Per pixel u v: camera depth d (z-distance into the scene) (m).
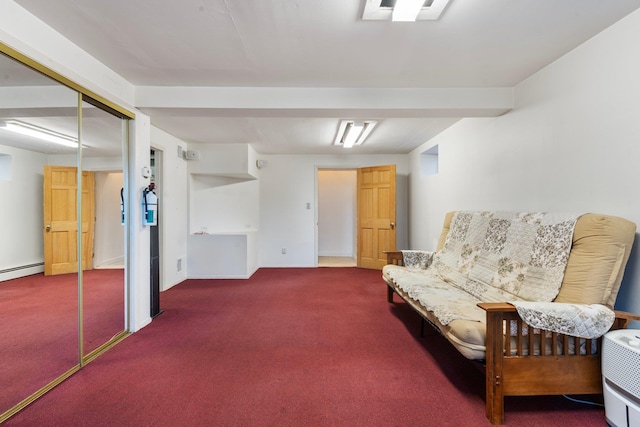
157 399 1.76
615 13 1.68
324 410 1.67
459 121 3.66
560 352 1.65
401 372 2.07
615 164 1.78
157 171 4.08
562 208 2.18
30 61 1.71
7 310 2.51
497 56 2.16
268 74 2.45
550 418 1.61
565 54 2.13
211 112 2.82
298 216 5.87
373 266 5.68
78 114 2.14
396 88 2.71
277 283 4.60
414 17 1.64
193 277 4.93
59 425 1.54
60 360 2.21
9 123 2.36
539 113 2.39
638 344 1.41
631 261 1.73
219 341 2.54
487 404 1.62
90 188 2.94
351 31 1.85
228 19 1.73
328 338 2.62
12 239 2.51
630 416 1.39
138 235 2.78
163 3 1.58
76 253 2.89
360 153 5.79
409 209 5.73
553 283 1.88
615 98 1.78
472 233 2.95
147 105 2.67
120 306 3.02
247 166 4.84
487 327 1.60
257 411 1.66
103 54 2.13
